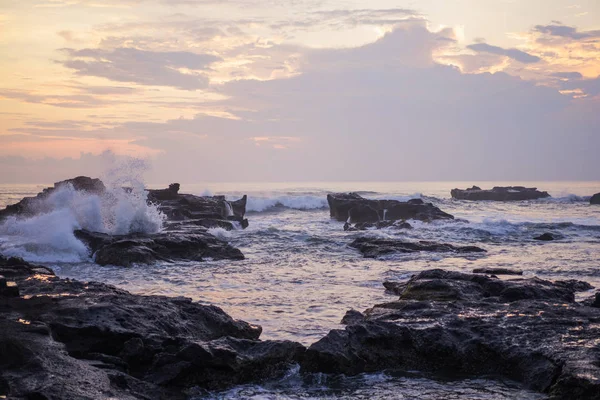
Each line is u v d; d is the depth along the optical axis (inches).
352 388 342.0
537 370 341.4
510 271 690.2
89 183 1270.9
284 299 582.2
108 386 286.7
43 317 357.1
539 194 2928.2
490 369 367.9
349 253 965.2
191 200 1423.5
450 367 374.9
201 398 324.8
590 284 652.7
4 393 259.6
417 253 940.6
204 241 925.2
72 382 279.9
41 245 869.2
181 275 741.9
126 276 733.9
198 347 340.8
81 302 394.9
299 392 335.3
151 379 327.6
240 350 362.3
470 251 967.6
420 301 474.6
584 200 2839.6
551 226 1359.5
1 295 403.9
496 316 422.3
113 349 355.9
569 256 911.7
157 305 413.7
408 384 348.2
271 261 874.1
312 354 364.2
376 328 392.5
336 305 552.7
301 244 1069.8
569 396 302.0
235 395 330.3
